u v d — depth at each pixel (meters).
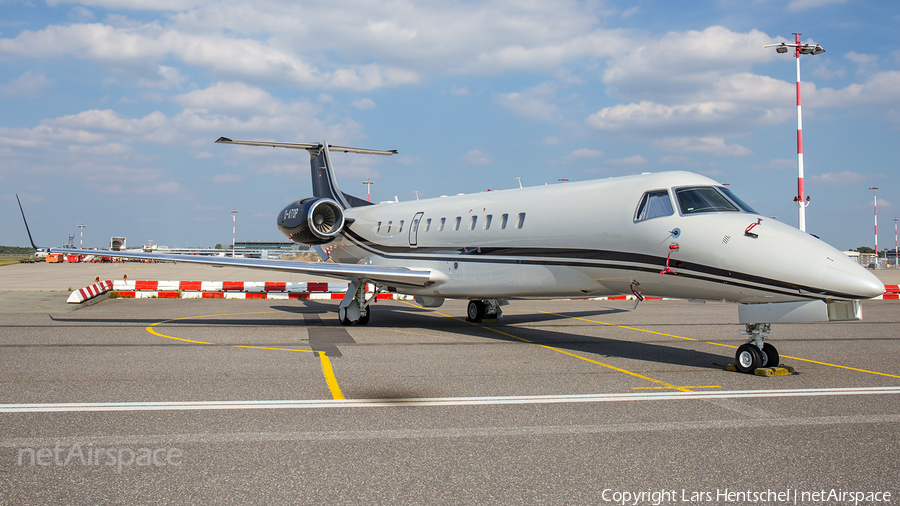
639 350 11.59
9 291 23.33
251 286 24.50
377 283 16.06
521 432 5.87
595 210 11.55
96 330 13.49
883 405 7.09
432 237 16.02
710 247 9.58
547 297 13.67
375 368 9.30
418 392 7.62
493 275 13.88
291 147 22.47
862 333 14.38
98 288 21.69
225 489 4.38
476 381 8.36
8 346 11.04
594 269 11.50
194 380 8.20
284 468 4.82
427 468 4.85
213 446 5.36
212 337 12.71
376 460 5.02
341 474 4.70
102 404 6.81
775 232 9.25
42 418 6.21
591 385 8.16
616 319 17.92
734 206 10.04
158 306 20.14
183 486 4.43
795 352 11.41
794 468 4.92
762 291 9.08
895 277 42.59
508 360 10.22
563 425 6.13
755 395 7.59
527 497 4.29
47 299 20.47
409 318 18.03
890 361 10.38
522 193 13.98
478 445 5.45
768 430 6.00
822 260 8.66
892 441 5.65
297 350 11.08
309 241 19.31
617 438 5.70
